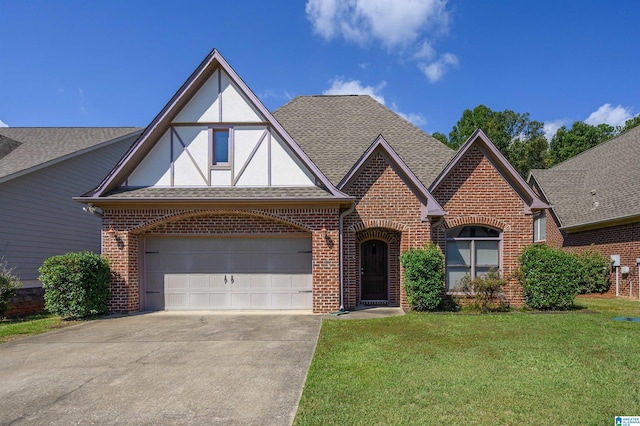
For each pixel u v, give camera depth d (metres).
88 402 5.04
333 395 5.04
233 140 12.02
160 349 7.48
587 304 13.10
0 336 8.74
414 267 11.12
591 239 18.20
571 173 22.97
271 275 12.08
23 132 19.45
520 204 12.31
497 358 6.60
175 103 11.80
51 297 10.37
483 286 11.17
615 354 6.79
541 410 4.61
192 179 11.96
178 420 4.50
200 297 12.05
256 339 8.19
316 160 13.25
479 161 12.43
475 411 4.58
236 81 11.91
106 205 11.46
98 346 7.76
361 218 11.93
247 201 11.23
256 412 4.68
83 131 20.20
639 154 19.06
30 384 5.69
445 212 11.93
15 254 14.22
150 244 12.13
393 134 14.78
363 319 10.15
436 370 5.98
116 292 11.49
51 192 15.89
